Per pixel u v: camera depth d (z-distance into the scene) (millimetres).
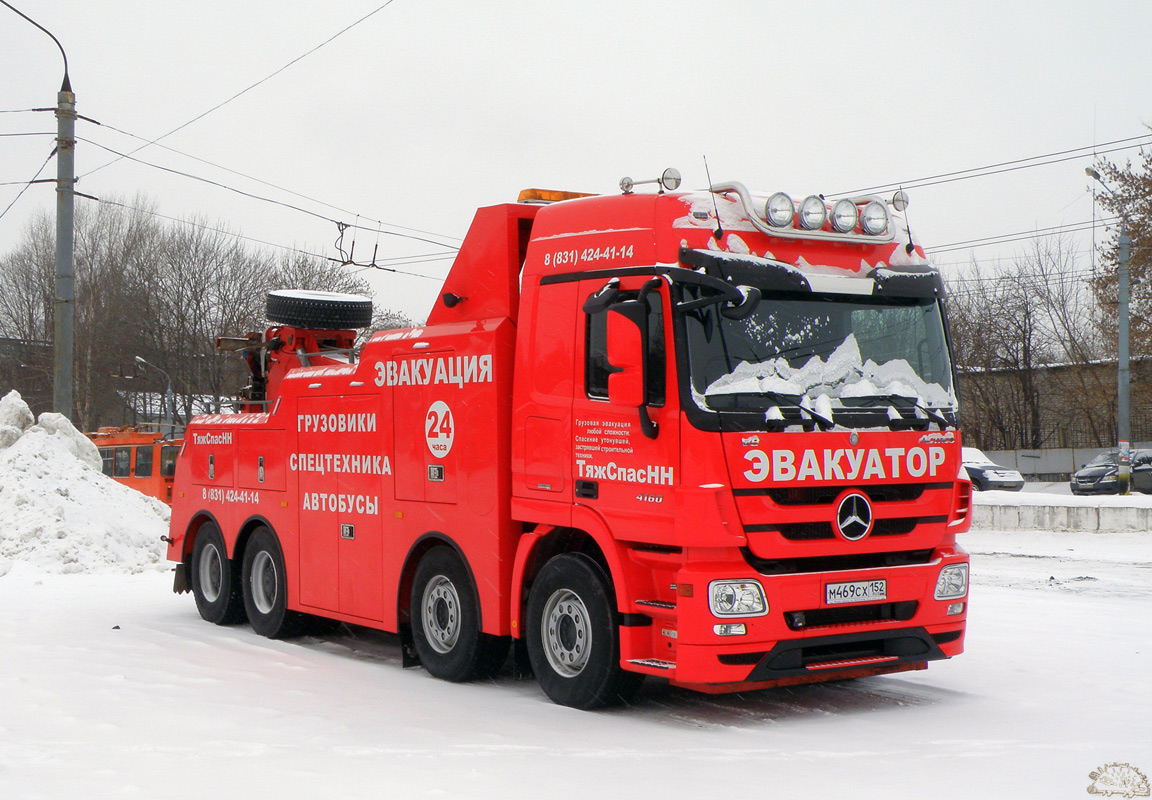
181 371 49500
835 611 6922
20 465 17406
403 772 5648
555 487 7531
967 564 7457
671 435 6688
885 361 7316
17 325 54312
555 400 7562
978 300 53188
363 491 9508
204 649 9914
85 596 13672
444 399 8539
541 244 7871
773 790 5324
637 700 7680
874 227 7531
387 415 9195
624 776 5598
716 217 7098
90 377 50250
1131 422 46656
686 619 6574
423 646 8703
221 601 11742
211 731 6582
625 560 7043
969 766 5773
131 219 52125
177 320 49781
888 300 7465
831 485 6820
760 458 6609
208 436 12219
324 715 7109
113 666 8773
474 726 6820
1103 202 39031
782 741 6418
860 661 6938
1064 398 50188
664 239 6992
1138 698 7543
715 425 6566
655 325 6875
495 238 8344
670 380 6727
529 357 7820
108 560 16078
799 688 8039
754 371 6824
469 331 8320
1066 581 15492
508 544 7980
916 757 5996
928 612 7184
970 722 6875
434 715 7160
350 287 49656
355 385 9641
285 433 10711
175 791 5262
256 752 6059
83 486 17672
